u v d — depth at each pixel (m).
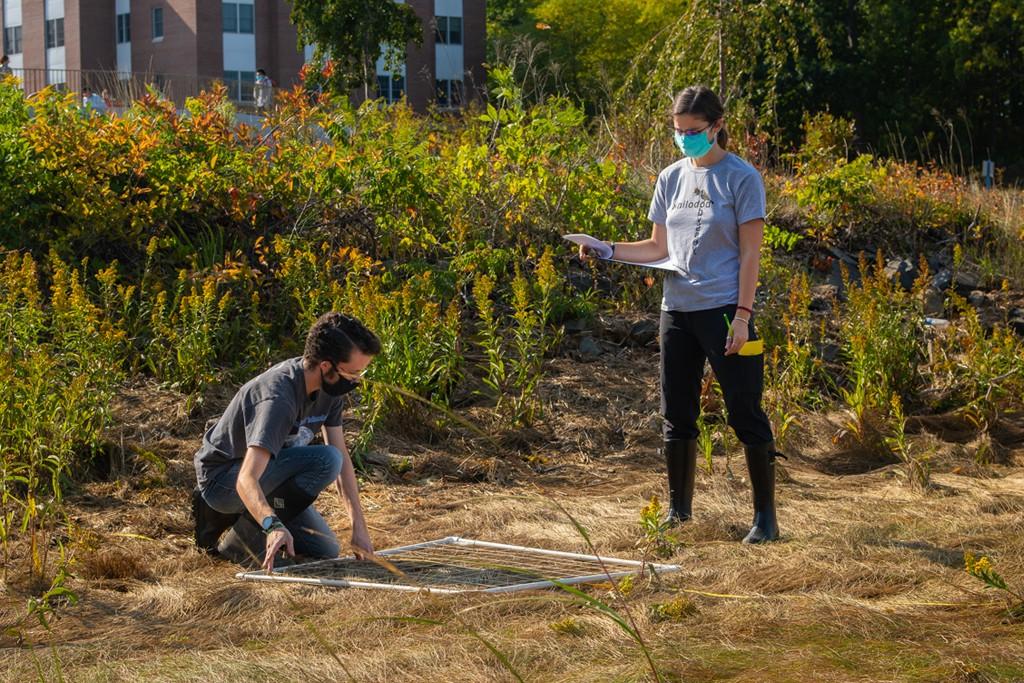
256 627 3.49
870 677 2.96
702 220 4.63
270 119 8.72
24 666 3.14
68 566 4.13
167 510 5.00
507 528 4.86
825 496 5.43
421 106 39.09
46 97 7.79
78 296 5.64
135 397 6.16
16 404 4.99
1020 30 30.80
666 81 12.89
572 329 7.79
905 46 31.42
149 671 3.06
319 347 3.98
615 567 4.17
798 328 7.54
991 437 6.66
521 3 46.94
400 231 7.94
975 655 3.12
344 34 29.55
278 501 4.22
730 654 3.16
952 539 4.48
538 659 3.15
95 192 7.17
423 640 3.33
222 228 7.68
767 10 13.25
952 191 11.52
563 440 6.36
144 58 40.50
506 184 8.47
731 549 4.39
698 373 4.82
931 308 9.05
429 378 6.32
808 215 10.30
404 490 5.54
